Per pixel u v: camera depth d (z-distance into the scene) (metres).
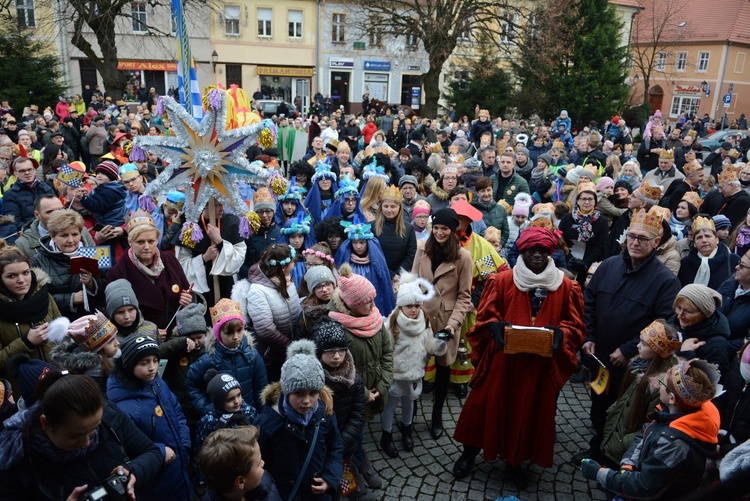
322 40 34.81
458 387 5.24
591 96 28.45
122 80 22.47
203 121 4.34
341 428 3.48
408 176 6.73
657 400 3.26
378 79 36.25
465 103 29.19
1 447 2.18
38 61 23.34
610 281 4.07
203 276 4.82
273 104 27.83
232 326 3.55
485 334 4.03
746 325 3.96
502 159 7.77
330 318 3.89
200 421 3.36
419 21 25.73
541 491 3.94
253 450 2.46
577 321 3.82
